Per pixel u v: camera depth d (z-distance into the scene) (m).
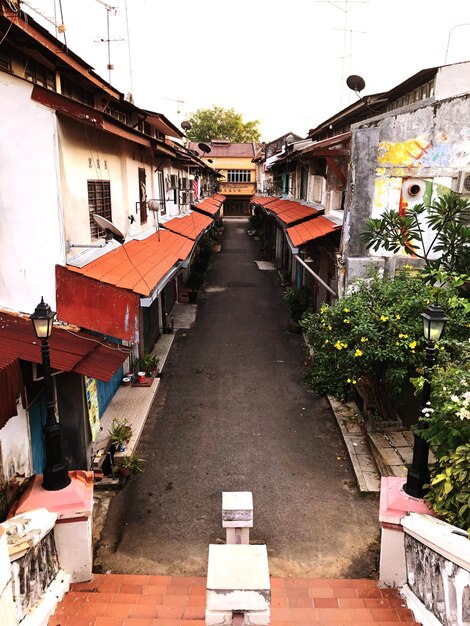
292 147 22.30
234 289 23.17
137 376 11.98
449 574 4.12
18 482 6.40
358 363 8.48
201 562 6.61
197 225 19.80
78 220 8.02
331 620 4.82
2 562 3.29
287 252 25.69
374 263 10.30
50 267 7.15
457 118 9.52
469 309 7.46
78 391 7.88
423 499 5.33
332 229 12.05
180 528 7.27
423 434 5.17
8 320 6.90
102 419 10.20
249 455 9.20
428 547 4.59
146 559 6.65
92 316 7.36
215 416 10.71
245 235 42.81
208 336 16.25
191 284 22.84
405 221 8.91
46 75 8.72
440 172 9.85
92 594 5.20
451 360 7.30
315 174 17.83
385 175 10.12
